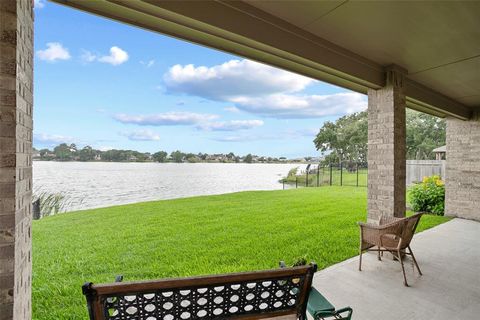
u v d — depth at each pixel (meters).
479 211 6.95
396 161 4.09
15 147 1.29
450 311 2.70
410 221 3.40
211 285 1.28
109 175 19.00
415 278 3.44
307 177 18.12
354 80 3.83
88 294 1.13
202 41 2.75
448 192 7.52
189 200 10.55
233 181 20.78
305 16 2.75
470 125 7.06
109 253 4.48
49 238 5.38
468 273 3.61
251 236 5.46
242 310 1.42
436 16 2.69
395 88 4.04
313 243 4.94
